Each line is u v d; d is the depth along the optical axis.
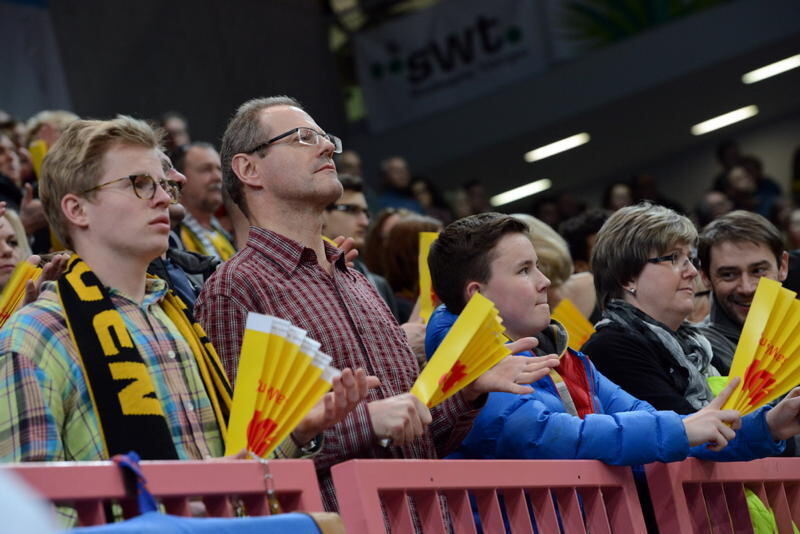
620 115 34.47
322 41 34.78
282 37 33.25
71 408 5.89
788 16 31.89
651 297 9.28
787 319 7.66
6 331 5.92
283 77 32.94
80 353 5.91
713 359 10.40
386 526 5.98
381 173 25.61
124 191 6.37
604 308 9.65
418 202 24.83
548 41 33.56
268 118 7.90
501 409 7.52
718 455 8.09
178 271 9.06
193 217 12.65
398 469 5.87
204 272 9.59
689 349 9.39
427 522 6.06
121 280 6.40
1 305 7.32
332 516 5.14
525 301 8.04
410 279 12.93
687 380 9.02
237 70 31.44
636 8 33.09
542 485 6.72
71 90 25.86
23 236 9.20
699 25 32.62
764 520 8.25
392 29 34.53
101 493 4.54
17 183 13.68
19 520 2.40
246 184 7.89
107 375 5.88
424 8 34.34
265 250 7.58
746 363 7.62
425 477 6.00
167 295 6.73
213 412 6.40
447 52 34.12
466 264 8.16
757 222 10.81
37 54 25.05
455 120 34.06
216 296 7.31
